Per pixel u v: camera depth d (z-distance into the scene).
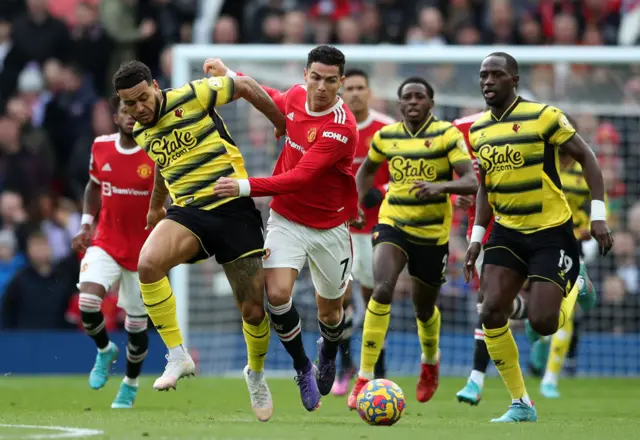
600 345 51.75
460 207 35.06
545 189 27.30
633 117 51.75
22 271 50.66
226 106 50.47
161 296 25.12
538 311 26.77
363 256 38.53
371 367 31.92
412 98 33.38
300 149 26.59
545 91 51.38
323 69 25.88
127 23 60.53
